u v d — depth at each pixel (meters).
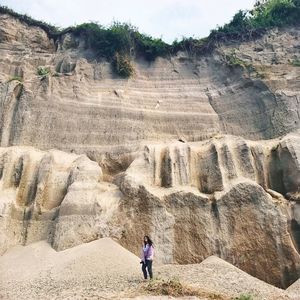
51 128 29.72
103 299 12.34
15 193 24.50
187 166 25.56
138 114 31.22
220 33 36.94
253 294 14.40
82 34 37.28
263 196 22.77
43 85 31.38
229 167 24.91
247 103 31.75
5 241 22.06
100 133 29.84
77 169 24.98
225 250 21.12
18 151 26.86
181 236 21.69
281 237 21.30
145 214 22.34
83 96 31.81
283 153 25.34
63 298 13.00
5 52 35.47
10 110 30.11
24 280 17.20
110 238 21.11
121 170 27.88
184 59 36.25
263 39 36.47
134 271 17.45
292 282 20.08
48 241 22.00
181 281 15.16
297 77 31.77
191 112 32.16
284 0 38.47
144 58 36.69
